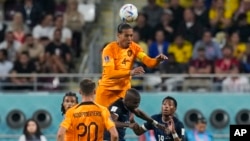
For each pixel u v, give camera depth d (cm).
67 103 4094
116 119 3956
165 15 5991
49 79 5703
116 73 3947
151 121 3950
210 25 6006
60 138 3712
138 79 5616
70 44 5922
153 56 5819
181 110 5550
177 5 6078
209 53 5781
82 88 3759
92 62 5741
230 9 6106
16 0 6194
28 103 5541
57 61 5791
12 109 5544
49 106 5534
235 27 5994
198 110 5553
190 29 5934
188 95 5547
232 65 5747
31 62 5759
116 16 6006
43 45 5856
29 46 5850
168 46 5838
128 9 3981
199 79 5634
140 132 4112
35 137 4953
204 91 5603
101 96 3978
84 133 3734
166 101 4097
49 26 6025
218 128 5562
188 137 5062
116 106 3966
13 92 5575
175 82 5628
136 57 3997
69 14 6056
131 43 3994
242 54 5831
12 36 5919
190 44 5856
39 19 6100
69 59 5825
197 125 5084
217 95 5566
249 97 5578
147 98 5512
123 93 3972
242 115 5572
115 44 3981
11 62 5791
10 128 5544
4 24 6050
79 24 6031
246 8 6109
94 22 6134
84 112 3744
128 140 5378
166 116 4103
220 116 5562
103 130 3756
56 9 6181
